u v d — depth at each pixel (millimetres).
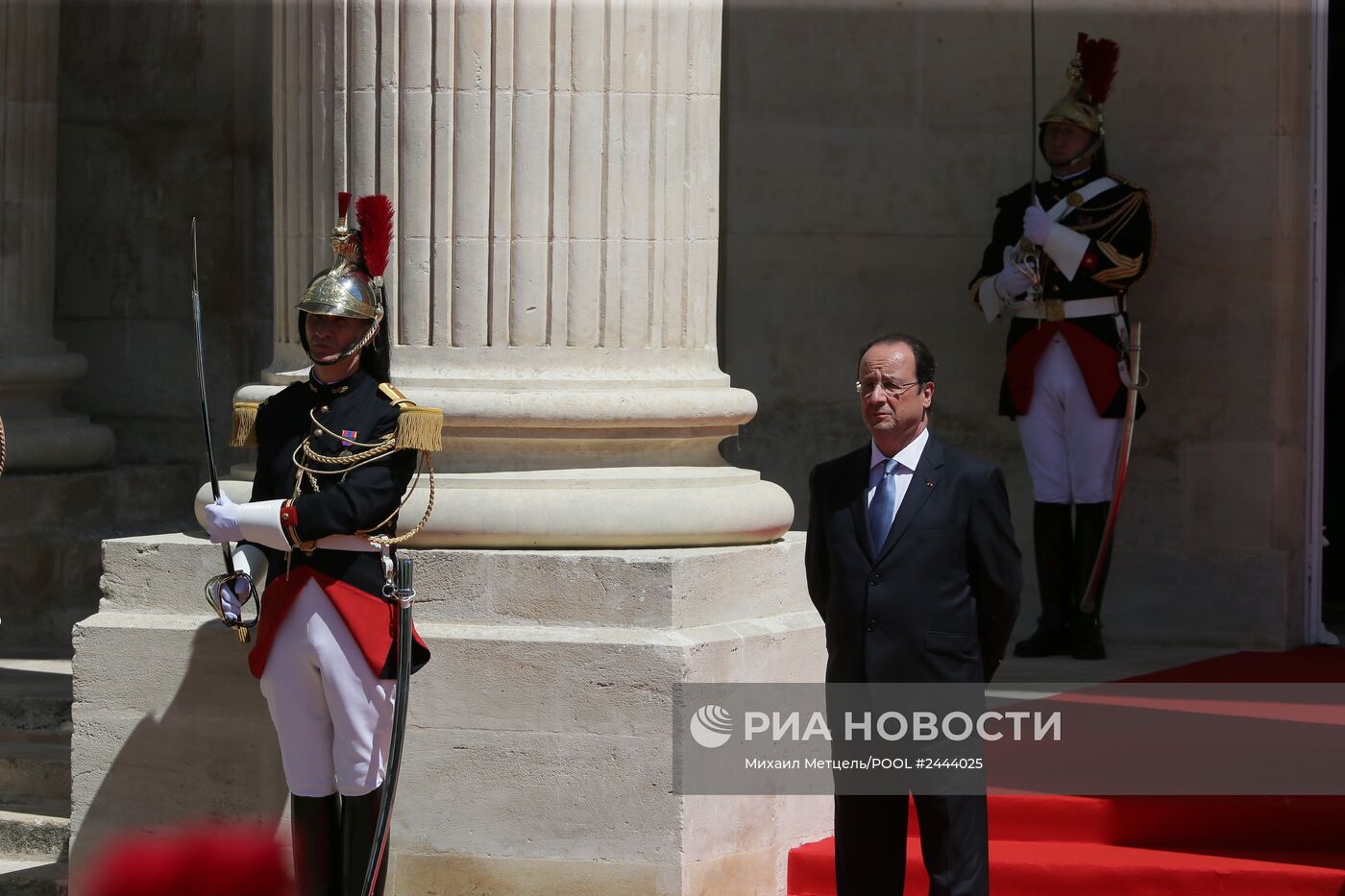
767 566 25031
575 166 24359
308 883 21859
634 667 22906
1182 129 34312
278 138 26297
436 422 21203
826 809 25391
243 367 38500
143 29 38562
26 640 35000
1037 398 32719
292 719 21641
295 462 21375
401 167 24469
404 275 24562
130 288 38844
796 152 36344
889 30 35906
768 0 36250
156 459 38812
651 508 24156
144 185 38719
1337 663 32375
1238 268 34062
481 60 24172
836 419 36438
